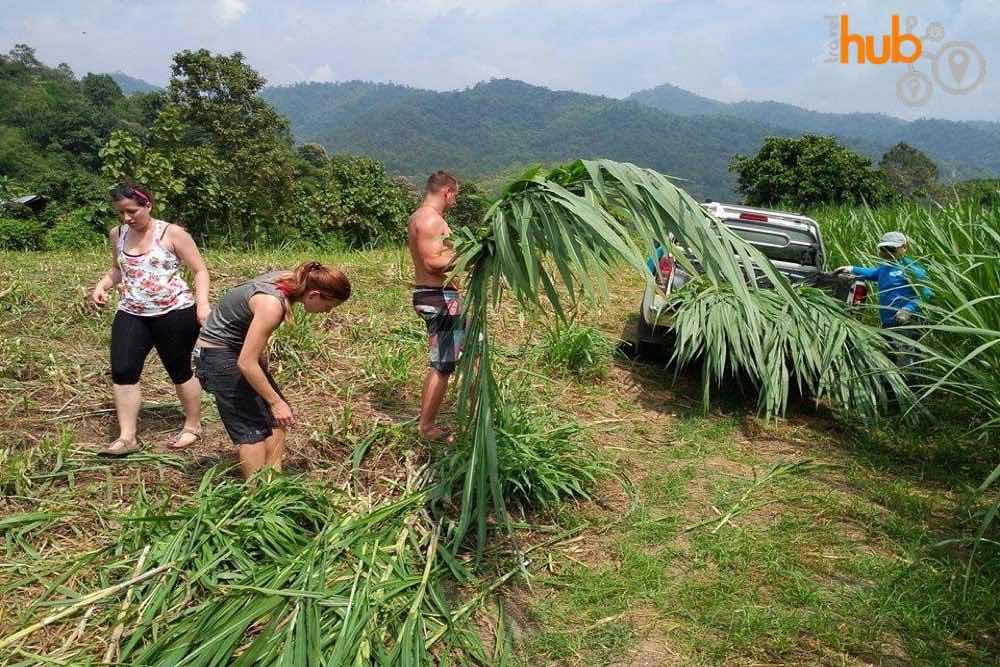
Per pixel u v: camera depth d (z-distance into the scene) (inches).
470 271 148.9
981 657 115.4
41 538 127.6
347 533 128.4
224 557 117.0
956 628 122.3
